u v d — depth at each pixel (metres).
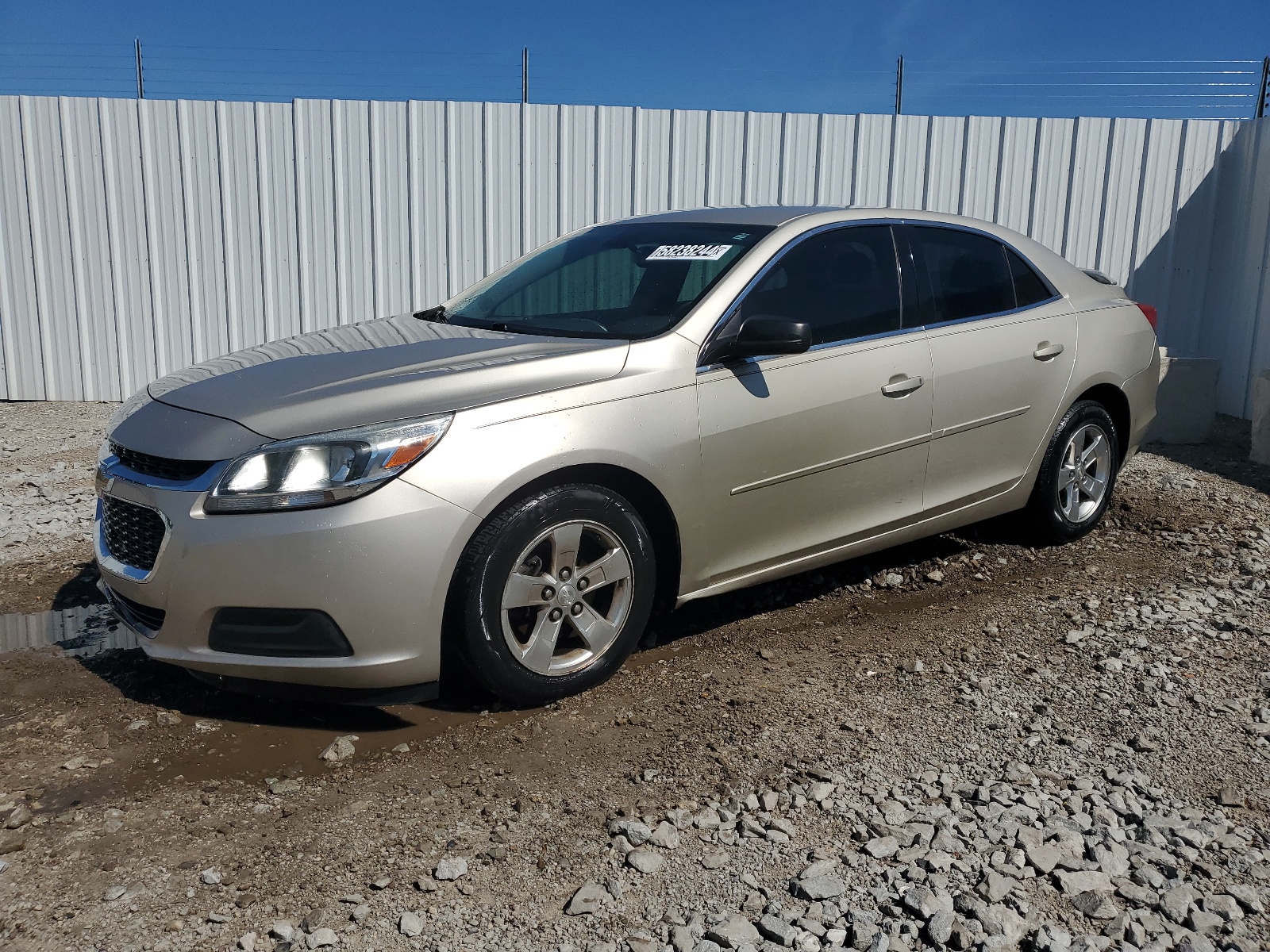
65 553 5.19
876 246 4.35
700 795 2.95
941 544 5.23
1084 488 5.19
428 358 3.58
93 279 9.39
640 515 3.71
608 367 3.54
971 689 3.62
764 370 3.83
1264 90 9.34
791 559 4.06
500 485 3.21
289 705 3.54
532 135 9.28
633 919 2.44
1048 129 9.42
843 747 3.22
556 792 2.97
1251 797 2.96
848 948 2.34
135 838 2.75
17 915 2.43
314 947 2.32
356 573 3.05
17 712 3.48
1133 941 2.38
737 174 9.41
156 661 3.88
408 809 2.89
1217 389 8.40
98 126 9.16
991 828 2.78
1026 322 4.74
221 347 9.53
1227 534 5.37
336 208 9.33
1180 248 9.60
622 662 3.65
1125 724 3.37
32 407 9.32
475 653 3.26
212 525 3.10
